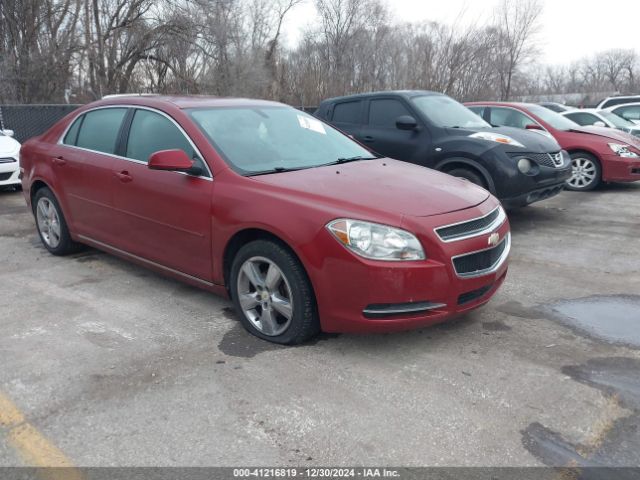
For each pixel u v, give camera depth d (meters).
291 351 3.61
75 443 2.71
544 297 4.55
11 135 10.06
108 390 3.16
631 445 2.68
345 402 3.03
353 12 25.47
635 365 3.42
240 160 4.09
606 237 6.41
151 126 4.55
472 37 22.61
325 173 4.03
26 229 6.94
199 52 21.95
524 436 2.74
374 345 3.68
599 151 9.33
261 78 21.75
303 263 3.43
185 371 3.36
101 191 4.85
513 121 10.05
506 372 3.34
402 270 3.28
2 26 18.58
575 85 69.06
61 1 19.27
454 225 3.48
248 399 3.06
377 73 23.27
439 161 6.96
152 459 2.59
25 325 4.03
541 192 6.80
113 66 21.27
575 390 3.14
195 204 4.01
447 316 3.47
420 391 3.13
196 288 4.76
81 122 5.34
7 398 3.08
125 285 4.85
